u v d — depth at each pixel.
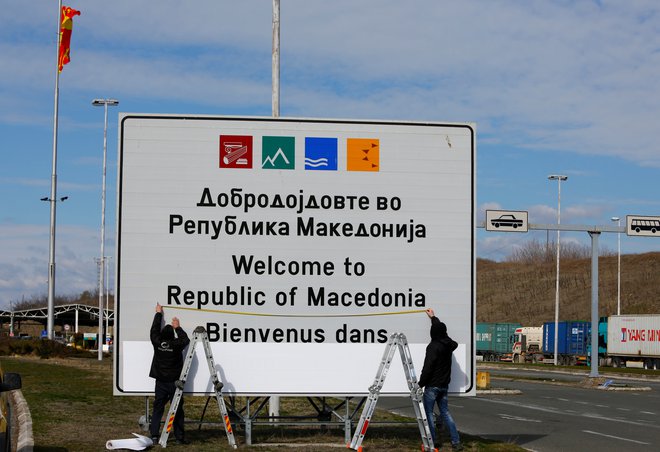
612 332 65.25
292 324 13.19
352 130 13.50
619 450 14.31
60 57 49.62
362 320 13.30
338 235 13.37
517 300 121.94
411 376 12.55
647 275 113.88
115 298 12.96
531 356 77.81
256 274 13.20
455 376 13.41
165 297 13.03
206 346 12.69
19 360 45.25
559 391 33.25
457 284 13.50
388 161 13.54
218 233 13.18
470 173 13.64
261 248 13.23
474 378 13.42
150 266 13.05
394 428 15.46
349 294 13.31
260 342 13.12
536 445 14.88
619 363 65.56
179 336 12.77
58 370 34.50
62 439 12.85
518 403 26.22
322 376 13.16
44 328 129.50
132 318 12.95
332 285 13.29
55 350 49.97
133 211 13.09
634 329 63.12
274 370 13.09
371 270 13.38
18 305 149.38
